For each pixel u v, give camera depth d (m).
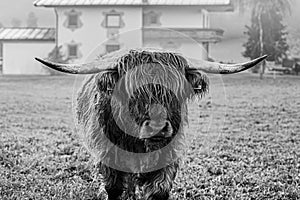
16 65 38.81
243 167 8.83
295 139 12.45
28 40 38.84
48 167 8.58
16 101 22.56
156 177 5.77
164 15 36.50
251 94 24.44
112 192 6.05
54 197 6.67
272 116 17.20
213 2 35.88
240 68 5.55
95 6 36.56
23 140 11.76
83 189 7.14
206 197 6.90
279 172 8.49
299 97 23.44
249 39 36.72
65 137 12.27
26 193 6.91
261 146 11.34
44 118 16.78
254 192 7.20
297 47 37.19
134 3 36.03
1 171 8.16
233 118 16.27
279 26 36.50
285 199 6.93
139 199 6.49
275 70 35.72
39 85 30.06
